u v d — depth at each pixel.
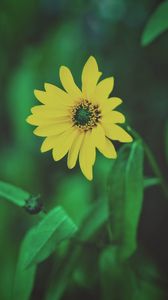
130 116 0.72
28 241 0.44
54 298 0.49
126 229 0.45
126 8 0.75
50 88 0.41
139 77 0.73
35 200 0.43
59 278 0.50
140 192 0.45
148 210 0.73
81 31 0.74
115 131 0.39
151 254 0.72
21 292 0.45
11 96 0.71
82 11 0.76
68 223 0.41
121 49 0.74
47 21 0.78
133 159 0.45
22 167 0.72
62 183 0.69
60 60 0.71
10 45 0.77
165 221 0.72
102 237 0.50
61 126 0.41
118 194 0.45
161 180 0.48
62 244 0.53
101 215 0.50
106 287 0.52
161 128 0.72
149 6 0.74
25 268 0.40
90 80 0.40
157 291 0.59
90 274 0.56
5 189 0.46
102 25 0.75
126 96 0.73
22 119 0.70
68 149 0.40
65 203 0.66
